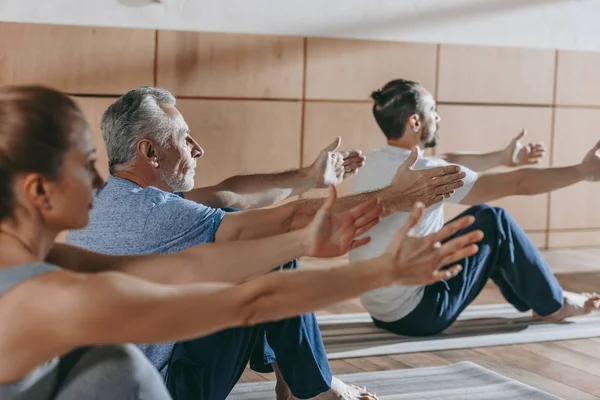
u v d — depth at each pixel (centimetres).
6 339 111
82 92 484
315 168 279
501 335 346
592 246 610
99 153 488
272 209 209
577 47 594
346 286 119
